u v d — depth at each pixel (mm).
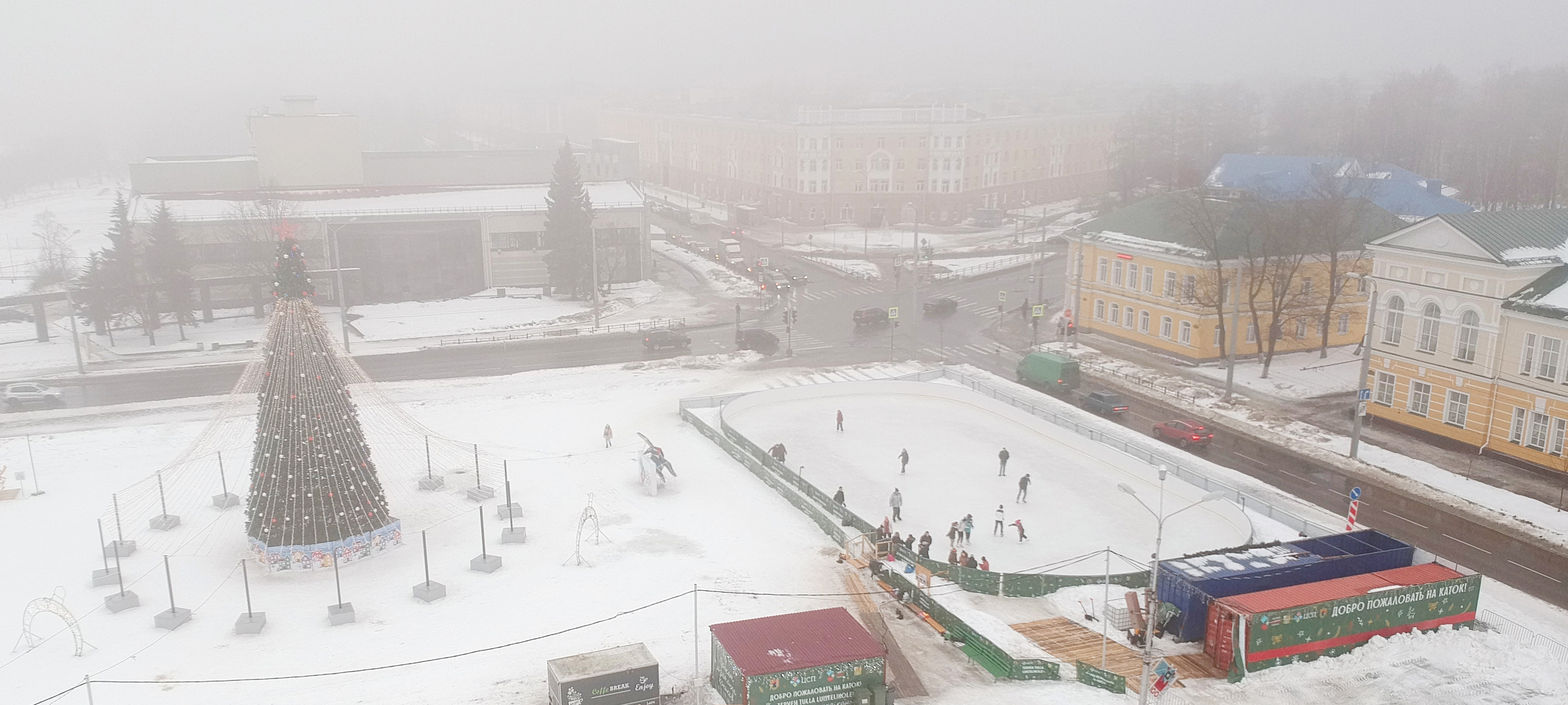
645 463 56500
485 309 104125
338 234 104562
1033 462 62406
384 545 48531
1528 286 58875
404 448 63625
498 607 42438
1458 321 61719
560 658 34938
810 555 47906
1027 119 166000
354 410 48469
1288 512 51688
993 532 51438
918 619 41500
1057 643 39312
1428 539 49562
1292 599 37688
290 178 116875
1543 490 55250
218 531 50750
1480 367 60688
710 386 78250
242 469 59719
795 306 105938
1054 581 43656
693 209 174375
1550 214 64438
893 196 154875
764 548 48656
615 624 40812
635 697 33938
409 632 40281
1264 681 36250
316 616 41781
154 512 53219
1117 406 70438
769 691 33312
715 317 101000
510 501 52094
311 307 46312
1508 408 59562
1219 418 69250
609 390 76875
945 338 93062
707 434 66375
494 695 35375
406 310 103438
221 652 38688
